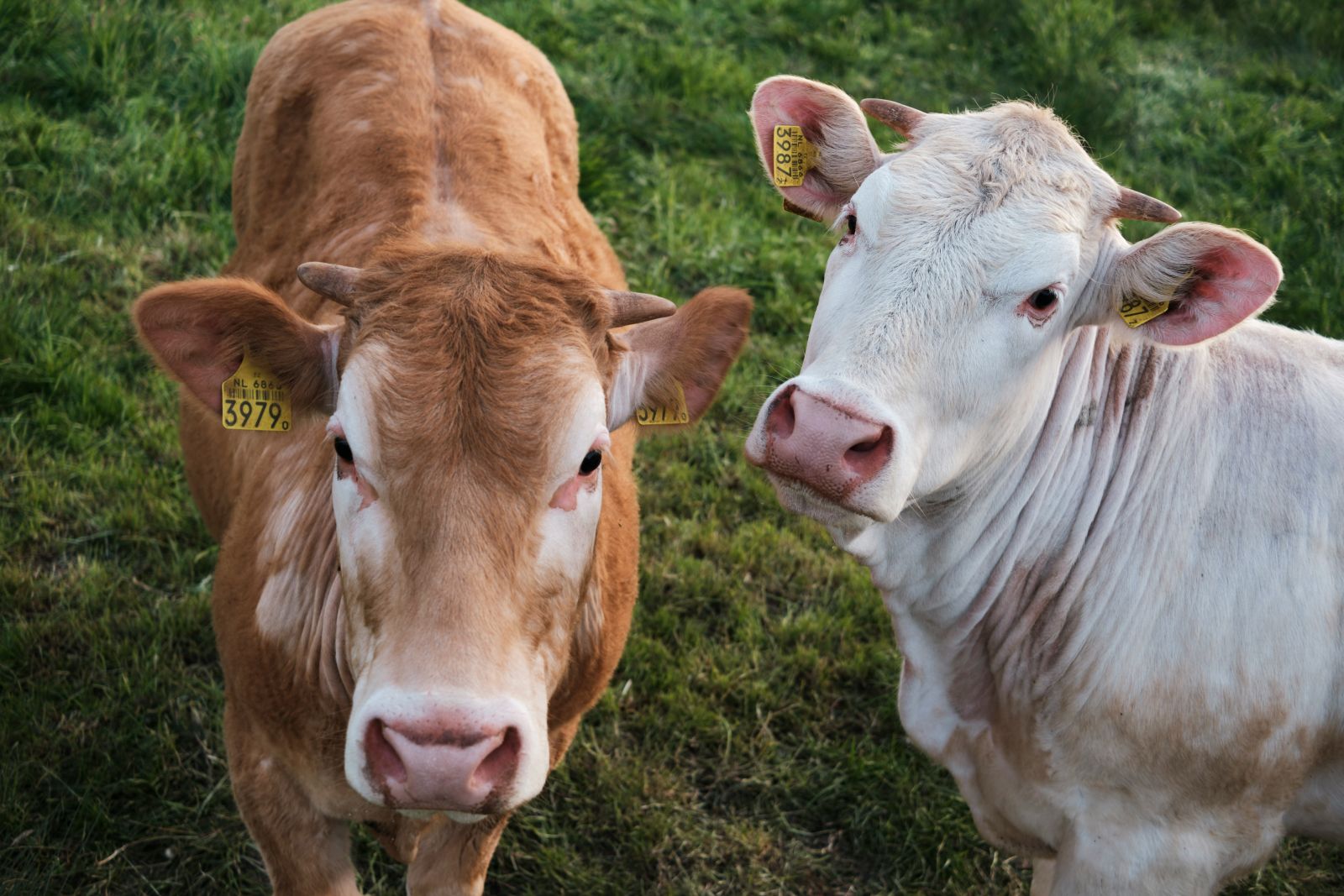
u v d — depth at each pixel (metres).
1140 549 3.20
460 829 3.47
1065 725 3.25
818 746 4.48
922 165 2.98
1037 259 2.85
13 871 3.76
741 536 5.20
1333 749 3.17
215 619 3.48
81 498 4.89
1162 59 8.73
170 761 4.14
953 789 4.39
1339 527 3.11
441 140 3.96
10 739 4.07
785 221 6.86
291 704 3.08
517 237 3.71
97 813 3.91
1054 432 3.23
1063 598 3.27
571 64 7.68
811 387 2.75
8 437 5.05
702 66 7.72
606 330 2.89
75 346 5.39
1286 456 3.18
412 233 3.48
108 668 4.36
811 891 4.09
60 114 6.61
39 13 6.86
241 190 4.74
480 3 8.00
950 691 3.54
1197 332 3.01
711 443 5.58
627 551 3.68
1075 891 3.30
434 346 2.60
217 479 3.96
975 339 2.86
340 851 3.38
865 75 8.19
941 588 3.39
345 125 4.05
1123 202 3.00
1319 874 4.21
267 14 7.54
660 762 4.36
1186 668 3.10
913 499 3.05
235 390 2.91
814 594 5.05
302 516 3.17
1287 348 3.40
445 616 2.40
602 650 3.44
